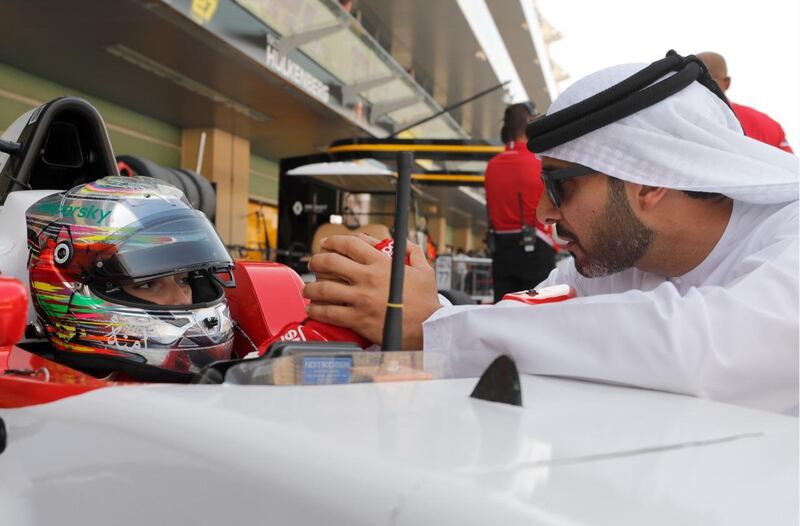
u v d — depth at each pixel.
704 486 0.50
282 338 1.18
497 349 0.89
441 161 8.82
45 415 0.81
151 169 4.52
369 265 1.10
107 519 0.72
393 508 0.47
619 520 0.43
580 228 1.08
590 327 0.83
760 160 1.01
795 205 1.01
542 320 0.87
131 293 1.48
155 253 1.42
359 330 1.10
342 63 12.85
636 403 0.73
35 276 1.44
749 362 0.80
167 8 8.23
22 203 1.65
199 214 1.55
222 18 9.31
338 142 9.19
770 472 0.53
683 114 0.99
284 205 9.30
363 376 0.78
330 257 1.11
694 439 0.60
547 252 3.51
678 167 0.97
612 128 0.99
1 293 0.85
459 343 0.92
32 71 11.07
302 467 0.53
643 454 0.55
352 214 9.02
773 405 0.85
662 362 0.79
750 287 0.86
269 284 1.78
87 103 1.89
